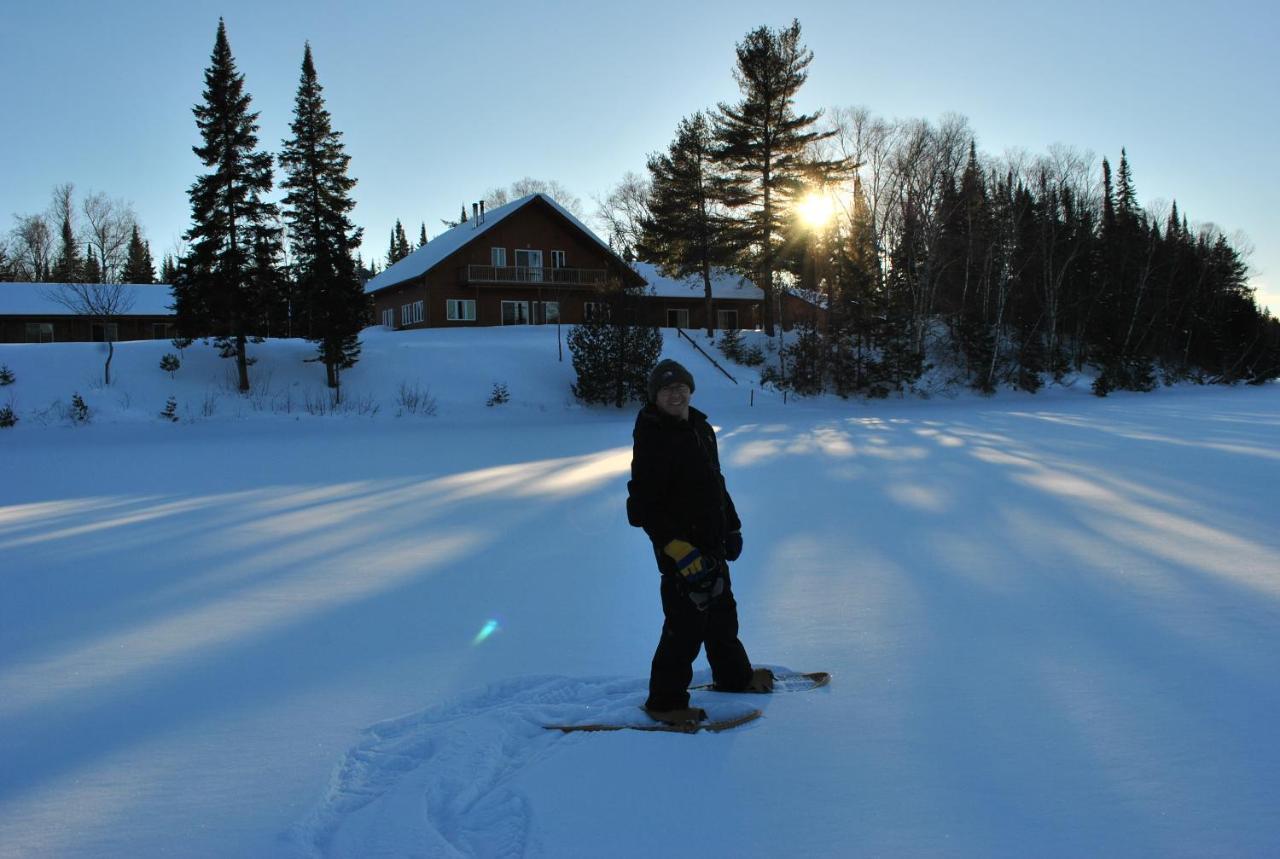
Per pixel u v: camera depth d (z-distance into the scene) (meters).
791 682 3.52
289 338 36.41
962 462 12.81
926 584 5.29
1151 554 6.03
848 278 36.88
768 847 2.20
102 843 2.33
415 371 31.80
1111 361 44.78
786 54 42.34
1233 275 57.28
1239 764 2.62
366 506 9.62
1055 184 52.12
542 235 47.34
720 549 3.26
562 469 13.30
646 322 31.12
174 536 7.90
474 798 2.57
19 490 11.84
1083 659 3.73
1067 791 2.48
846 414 28.02
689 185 44.62
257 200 29.06
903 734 2.93
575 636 4.44
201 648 4.36
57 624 4.89
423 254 51.06
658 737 2.94
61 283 48.56
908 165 43.78
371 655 4.17
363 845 2.28
